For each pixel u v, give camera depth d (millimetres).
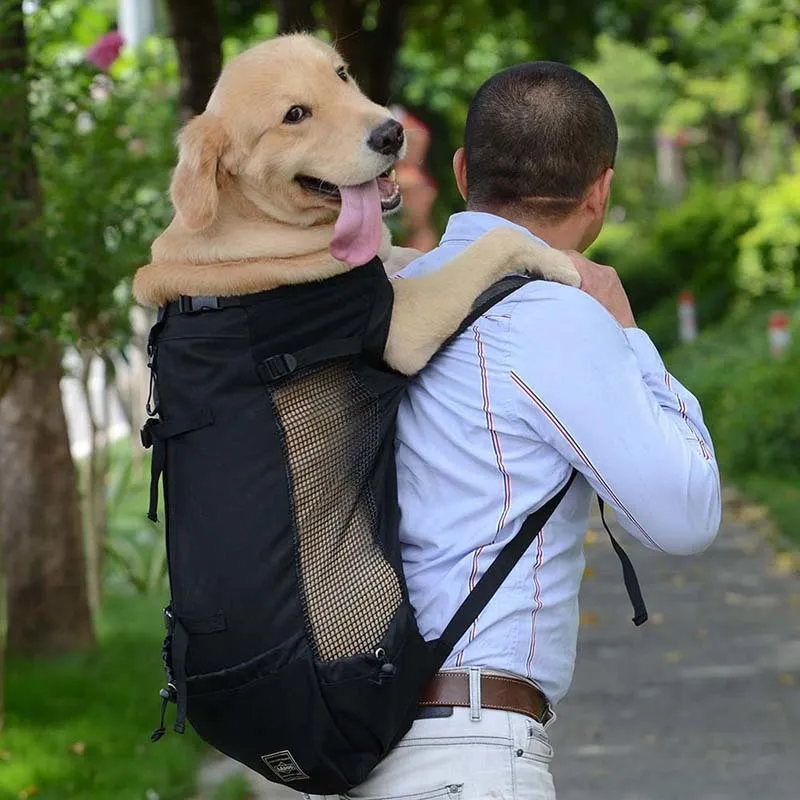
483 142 5555
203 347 4988
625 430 4883
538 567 4996
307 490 4863
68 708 12758
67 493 14805
